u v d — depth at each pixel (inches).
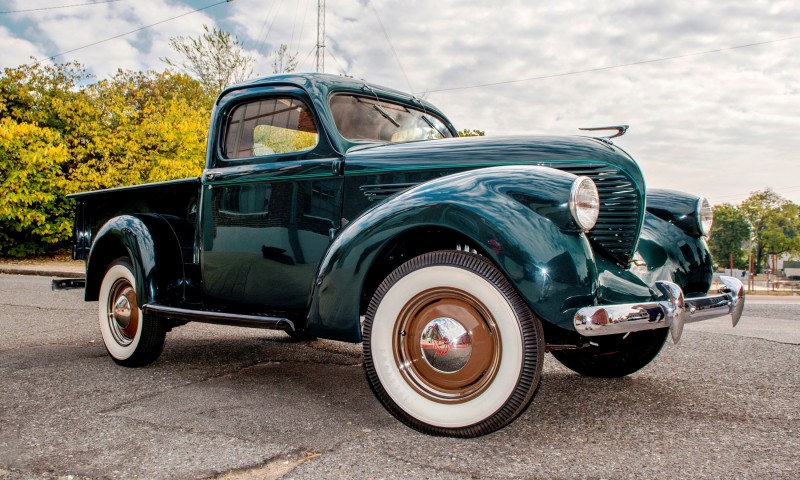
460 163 107.0
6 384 125.8
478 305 90.9
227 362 150.3
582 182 89.0
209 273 133.4
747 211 3228.3
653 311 90.7
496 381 88.9
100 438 91.8
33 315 240.5
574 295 85.4
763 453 85.4
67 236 537.3
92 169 520.4
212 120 137.6
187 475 77.5
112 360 151.0
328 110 122.2
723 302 113.6
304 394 118.6
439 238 109.0
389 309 96.9
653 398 116.1
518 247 86.4
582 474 78.0
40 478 77.4
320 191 116.7
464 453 85.6
